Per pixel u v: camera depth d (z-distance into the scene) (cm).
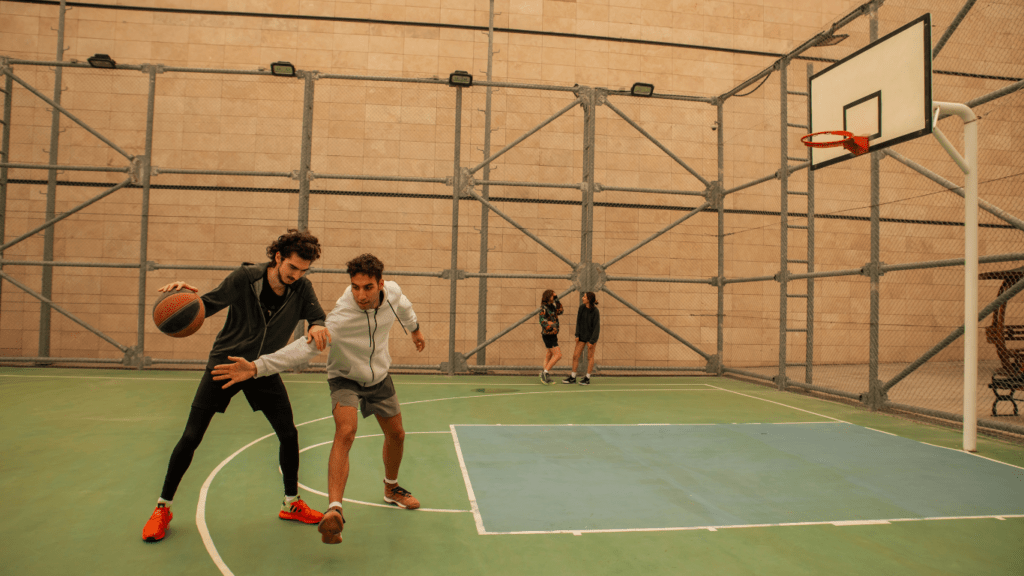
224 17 1012
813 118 681
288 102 1012
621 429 553
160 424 528
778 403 723
